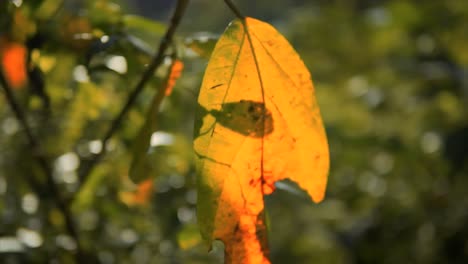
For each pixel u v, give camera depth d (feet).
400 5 7.56
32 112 3.26
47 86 2.75
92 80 2.87
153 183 3.09
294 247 8.54
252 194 2.13
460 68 7.91
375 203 6.82
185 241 2.82
